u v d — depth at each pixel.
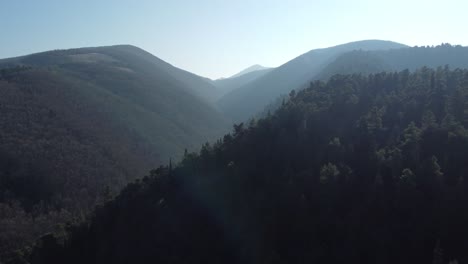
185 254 67.56
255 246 62.62
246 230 66.19
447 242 50.69
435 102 84.50
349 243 55.12
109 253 73.94
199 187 78.50
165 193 82.69
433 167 59.12
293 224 61.69
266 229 63.22
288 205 64.19
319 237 58.44
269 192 69.06
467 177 58.06
